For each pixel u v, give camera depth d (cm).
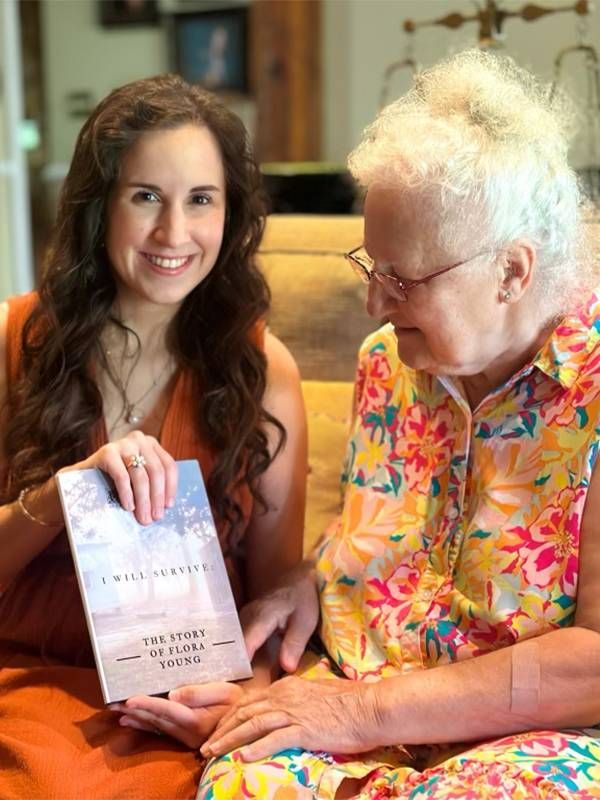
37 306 149
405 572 131
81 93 491
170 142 138
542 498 118
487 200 111
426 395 133
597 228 128
